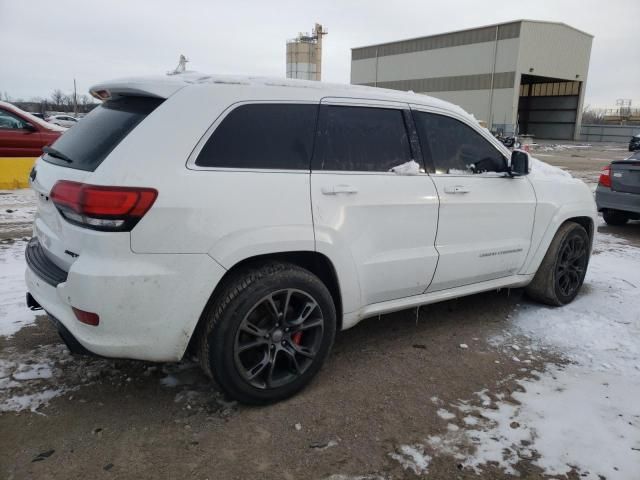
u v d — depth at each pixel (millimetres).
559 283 4617
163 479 2377
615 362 3588
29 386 3070
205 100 2791
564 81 53312
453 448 2639
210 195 2666
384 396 3104
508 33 45312
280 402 3014
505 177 4059
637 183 7922
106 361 3389
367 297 3359
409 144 3541
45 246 2992
